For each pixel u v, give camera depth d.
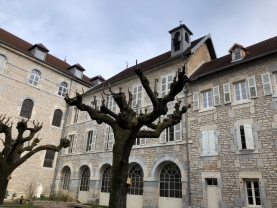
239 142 10.23
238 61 11.71
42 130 19.03
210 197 10.48
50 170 19.00
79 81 22.58
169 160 12.38
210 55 16.58
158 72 15.27
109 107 17.58
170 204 11.96
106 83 19.72
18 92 18.02
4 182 8.38
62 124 20.70
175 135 12.67
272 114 9.77
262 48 11.99
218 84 11.97
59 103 20.77
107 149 16.03
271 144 9.41
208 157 11.01
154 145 13.35
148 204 12.44
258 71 10.79
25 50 19.69
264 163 9.35
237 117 10.73
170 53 17.30
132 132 6.67
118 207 5.98
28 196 16.14
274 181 8.92
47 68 20.34
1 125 8.99
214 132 11.23
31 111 18.66
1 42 17.30
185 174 11.52
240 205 9.45
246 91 10.93
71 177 17.80
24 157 9.06
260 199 9.10
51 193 17.53
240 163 9.98
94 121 18.23
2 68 17.45
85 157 17.44
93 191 15.69
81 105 7.29
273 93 10.05
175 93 6.72
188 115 12.54
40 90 19.48
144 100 15.18
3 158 8.57
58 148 10.02
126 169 6.47
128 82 17.00
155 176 12.79
